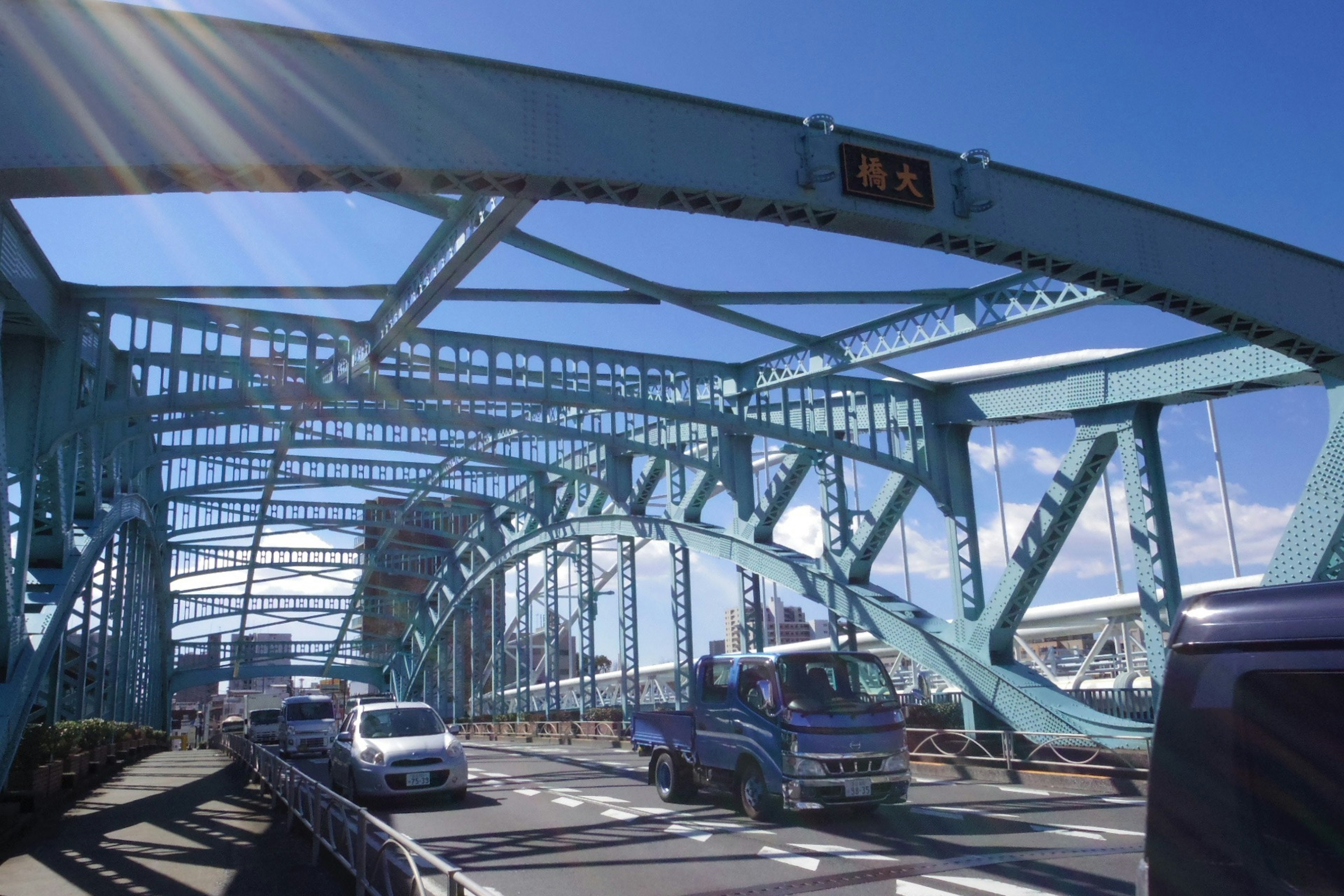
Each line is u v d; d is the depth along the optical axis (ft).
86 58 29.81
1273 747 9.96
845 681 43.80
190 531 156.15
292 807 45.70
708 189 39.60
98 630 103.30
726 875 32.27
